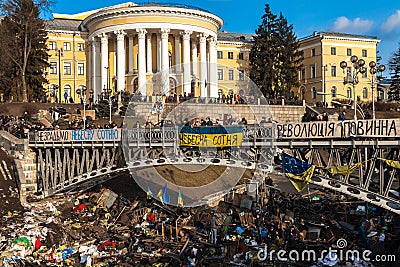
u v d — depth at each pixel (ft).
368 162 85.81
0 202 128.77
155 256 101.19
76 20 327.88
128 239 112.78
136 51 267.80
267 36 276.00
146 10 253.65
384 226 99.71
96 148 127.13
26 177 141.90
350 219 108.88
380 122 75.61
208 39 276.00
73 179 130.93
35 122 181.47
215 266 93.86
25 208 129.59
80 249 107.14
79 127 161.38
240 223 114.83
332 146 82.23
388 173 93.30
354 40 318.04
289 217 113.60
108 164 124.88
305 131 86.12
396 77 311.06
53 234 114.52
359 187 79.61
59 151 137.28
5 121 178.50
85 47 304.30
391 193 97.86
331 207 118.11
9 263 97.60
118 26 259.19
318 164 88.69
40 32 247.70
